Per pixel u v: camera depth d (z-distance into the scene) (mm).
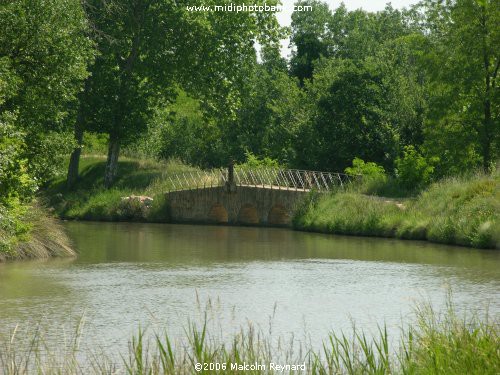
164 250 41719
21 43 38031
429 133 62906
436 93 64562
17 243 35656
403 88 76000
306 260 36750
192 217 67438
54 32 39000
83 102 77250
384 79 77312
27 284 28609
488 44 59812
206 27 75625
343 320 22297
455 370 12273
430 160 63000
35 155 39406
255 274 31859
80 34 44250
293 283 29328
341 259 37156
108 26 76812
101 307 24156
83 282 29234
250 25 77375
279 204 61156
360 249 41844
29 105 39062
